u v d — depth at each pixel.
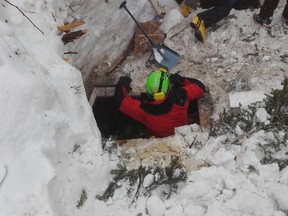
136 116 3.54
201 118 3.46
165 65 3.87
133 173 2.60
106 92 3.83
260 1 4.34
